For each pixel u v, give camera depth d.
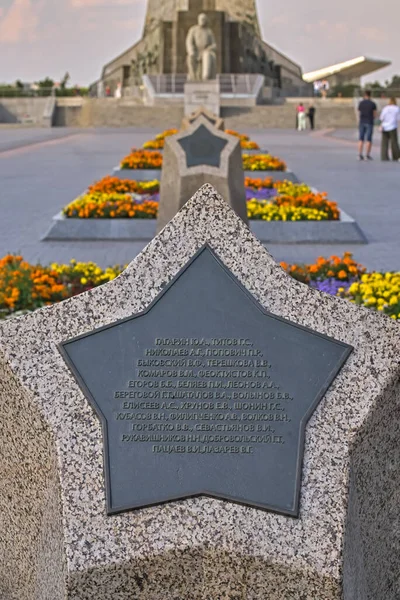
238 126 51.81
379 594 4.50
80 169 24.84
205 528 3.97
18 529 4.47
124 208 14.33
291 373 4.28
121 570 3.92
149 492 4.04
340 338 4.31
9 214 16.42
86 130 47.38
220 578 3.97
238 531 3.96
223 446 4.16
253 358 4.31
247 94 55.19
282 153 31.55
